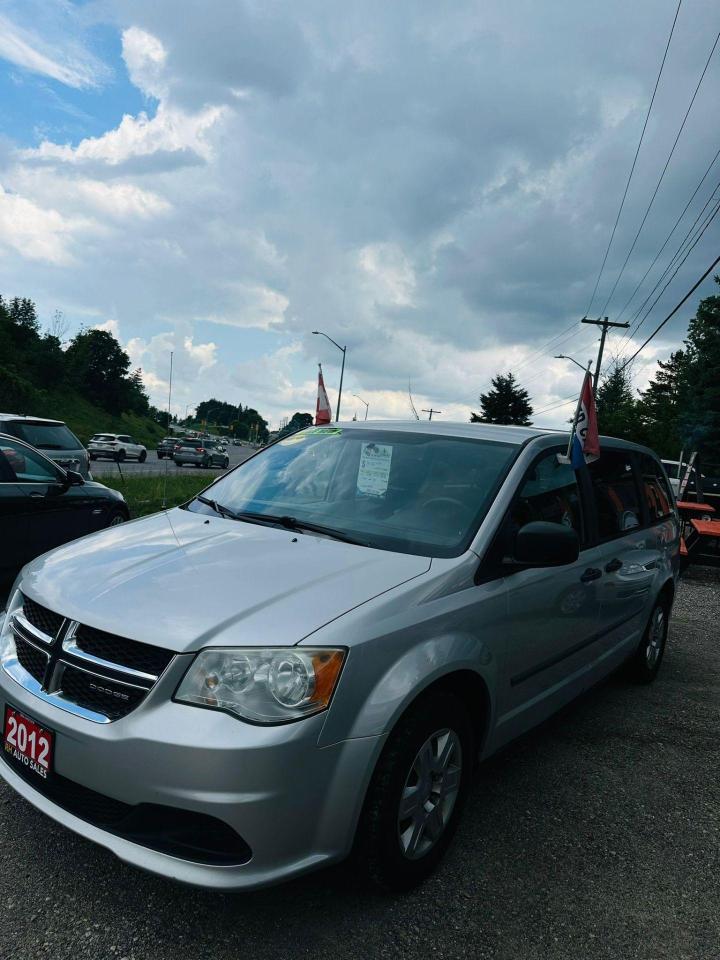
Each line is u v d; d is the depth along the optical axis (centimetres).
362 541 318
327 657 236
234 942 237
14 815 300
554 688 378
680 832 334
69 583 279
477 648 288
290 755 225
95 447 4175
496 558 315
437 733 273
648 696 521
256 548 307
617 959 246
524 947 248
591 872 296
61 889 256
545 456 381
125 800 230
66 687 252
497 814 336
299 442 424
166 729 225
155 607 253
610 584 425
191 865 225
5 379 8050
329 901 262
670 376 8575
